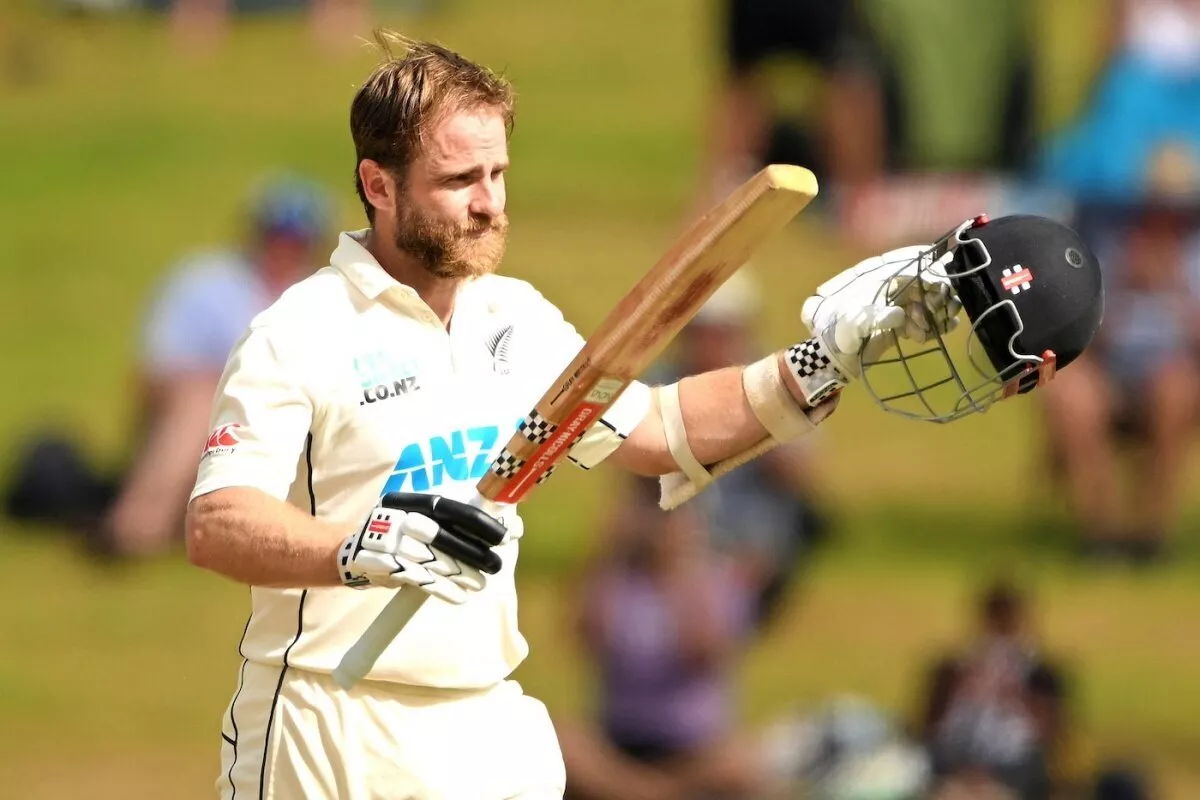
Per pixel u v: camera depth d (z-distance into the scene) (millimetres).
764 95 59156
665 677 34094
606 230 63062
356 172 15688
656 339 14656
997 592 33625
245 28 90062
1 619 41531
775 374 16594
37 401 52719
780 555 38344
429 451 15367
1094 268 15812
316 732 15422
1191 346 45906
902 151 58625
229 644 40938
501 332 15992
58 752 36219
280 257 45031
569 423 14883
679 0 95500
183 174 70688
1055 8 84062
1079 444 45281
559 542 44938
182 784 35594
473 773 15570
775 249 60031
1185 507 48406
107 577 43781
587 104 78375
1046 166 55750
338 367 15219
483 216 15312
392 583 14266
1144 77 48938
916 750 32938
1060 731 32938
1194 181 46656
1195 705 37750
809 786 33438
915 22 57969
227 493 14781
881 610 41781
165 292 48875
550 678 38531
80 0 90188
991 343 15750
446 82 15172
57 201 68562
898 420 53000
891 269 16266
